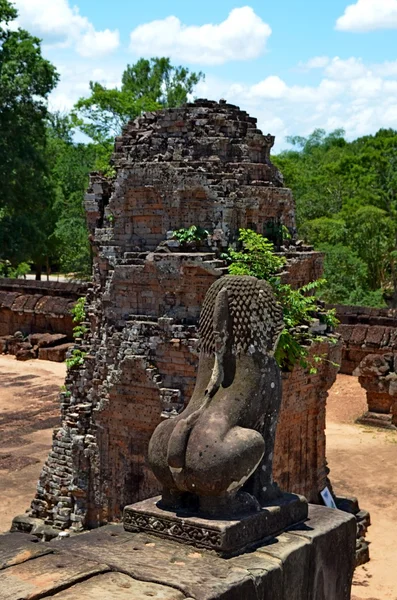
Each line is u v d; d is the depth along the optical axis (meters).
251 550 7.88
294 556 7.88
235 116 15.80
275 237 16.03
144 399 14.88
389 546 16.89
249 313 8.55
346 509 17.31
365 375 27.41
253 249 14.44
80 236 54.62
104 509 15.57
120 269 15.21
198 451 7.96
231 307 8.59
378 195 58.59
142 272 14.91
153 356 14.78
